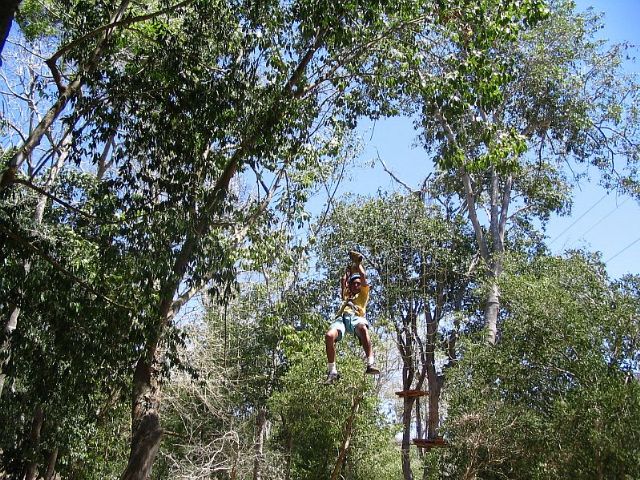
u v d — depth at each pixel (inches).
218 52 454.3
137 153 440.8
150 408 429.1
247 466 772.0
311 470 792.3
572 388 573.0
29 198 539.5
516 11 441.1
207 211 439.5
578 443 538.3
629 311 575.2
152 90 439.8
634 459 506.9
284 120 456.4
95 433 653.9
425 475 737.6
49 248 410.9
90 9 445.1
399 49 497.0
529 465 596.4
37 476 701.9
